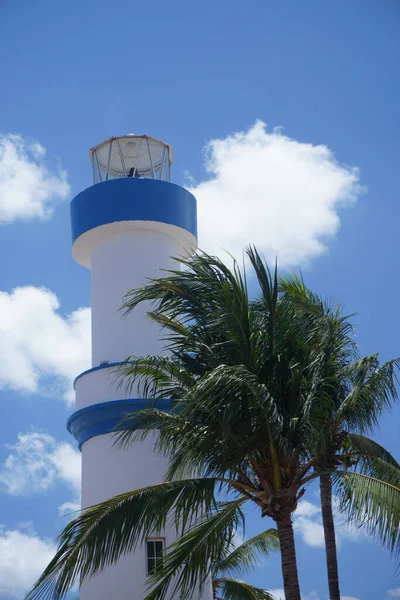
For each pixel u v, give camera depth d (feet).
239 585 83.05
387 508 46.78
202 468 52.95
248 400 48.83
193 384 53.36
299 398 51.60
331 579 58.29
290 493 51.67
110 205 79.77
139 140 87.45
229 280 52.21
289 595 50.37
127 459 71.87
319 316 56.59
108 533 48.88
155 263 79.92
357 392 50.06
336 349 54.29
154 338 77.15
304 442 50.62
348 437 53.83
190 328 53.62
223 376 46.85
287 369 52.13
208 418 50.65
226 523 51.65
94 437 73.87
